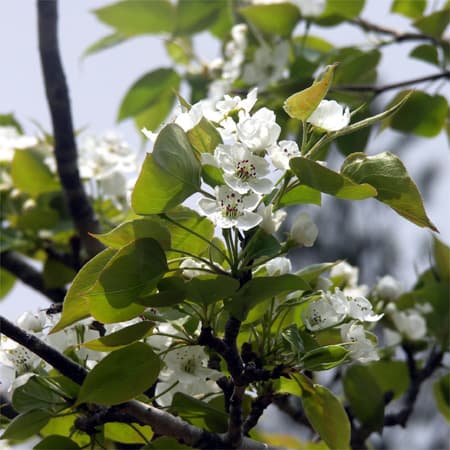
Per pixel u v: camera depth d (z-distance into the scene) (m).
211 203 2.57
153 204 2.57
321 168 2.56
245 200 2.57
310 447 2.87
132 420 2.62
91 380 2.58
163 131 2.56
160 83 3.26
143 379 2.58
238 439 2.62
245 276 2.59
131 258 2.56
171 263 2.61
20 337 2.60
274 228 2.59
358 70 3.11
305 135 2.59
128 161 3.02
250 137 2.58
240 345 2.68
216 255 2.62
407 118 3.08
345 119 2.59
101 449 2.68
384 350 2.94
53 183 3.03
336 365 2.61
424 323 2.92
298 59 3.10
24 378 2.64
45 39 2.96
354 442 2.88
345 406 2.93
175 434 2.62
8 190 3.07
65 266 3.04
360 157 2.60
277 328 2.68
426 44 3.07
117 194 3.01
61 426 2.69
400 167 2.59
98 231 2.97
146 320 2.59
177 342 2.61
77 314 2.58
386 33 3.21
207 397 2.68
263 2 3.24
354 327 2.65
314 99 2.58
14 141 3.04
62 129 2.96
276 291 2.58
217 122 2.60
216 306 2.62
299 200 2.62
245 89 3.24
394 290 2.89
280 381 2.65
